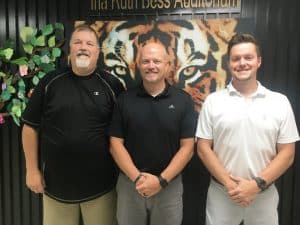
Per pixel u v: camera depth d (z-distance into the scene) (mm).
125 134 1804
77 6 2248
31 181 1923
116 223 2023
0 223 2486
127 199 1824
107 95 1872
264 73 2111
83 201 1888
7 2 2326
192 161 2197
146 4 2182
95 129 1822
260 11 2086
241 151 1680
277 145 1721
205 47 2102
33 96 1884
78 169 1831
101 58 2215
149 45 1766
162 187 1719
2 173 2453
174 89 1846
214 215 1785
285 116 1686
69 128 1797
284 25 2076
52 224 1960
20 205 2463
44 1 2277
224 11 2111
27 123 1883
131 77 2191
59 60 2285
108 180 1938
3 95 2307
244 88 1706
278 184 2176
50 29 2244
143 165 1769
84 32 1813
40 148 1972
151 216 1841
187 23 2109
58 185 1873
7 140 2422
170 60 2141
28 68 2289
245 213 1751
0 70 2344
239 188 1638
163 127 1746
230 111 1688
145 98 1782
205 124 1755
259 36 2098
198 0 2129
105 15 2229
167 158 1771
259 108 1681
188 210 2238
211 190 1817
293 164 2152
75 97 1812
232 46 1691
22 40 2316
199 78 2123
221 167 1704
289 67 2092
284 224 2186
